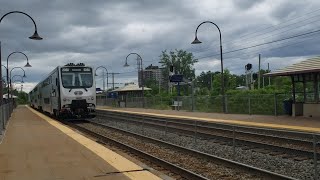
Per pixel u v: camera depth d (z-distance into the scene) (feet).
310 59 96.02
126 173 33.60
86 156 43.09
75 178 32.04
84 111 114.32
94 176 32.58
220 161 44.39
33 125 93.15
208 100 142.00
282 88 165.78
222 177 37.73
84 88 113.91
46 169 36.11
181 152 54.24
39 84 185.78
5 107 96.78
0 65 87.51
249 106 114.42
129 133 78.54
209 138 68.59
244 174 38.58
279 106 107.86
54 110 125.59
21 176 33.37
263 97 111.65
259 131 73.41
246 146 57.36
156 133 81.25
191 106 152.66
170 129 86.07
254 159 47.62
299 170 40.19
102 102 298.97
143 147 60.85
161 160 44.47
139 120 107.34
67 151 47.29
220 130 76.69
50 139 61.11
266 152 51.47
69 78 113.50
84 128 94.38
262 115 108.06
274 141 61.26
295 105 97.71
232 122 91.15
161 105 185.37
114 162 39.01
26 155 44.98
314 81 91.97
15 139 62.03
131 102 224.74
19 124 97.40
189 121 98.02
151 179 31.22
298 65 95.30
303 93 97.45
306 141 55.26
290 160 45.75
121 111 169.68
